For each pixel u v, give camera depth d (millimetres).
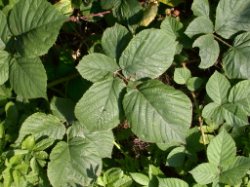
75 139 259
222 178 255
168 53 246
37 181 254
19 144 252
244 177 267
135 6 270
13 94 280
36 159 252
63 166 251
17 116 269
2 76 250
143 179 256
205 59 265
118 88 244
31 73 244
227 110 269
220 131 267
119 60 246
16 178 243
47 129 259
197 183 258
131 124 241
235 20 267
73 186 256
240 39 267
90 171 255
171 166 271
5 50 252
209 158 255
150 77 248
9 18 247
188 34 266
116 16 276
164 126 239
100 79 244
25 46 243
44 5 240
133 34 273
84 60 245
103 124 244
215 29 268
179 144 275
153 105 240
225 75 282
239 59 263
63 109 263
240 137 281
